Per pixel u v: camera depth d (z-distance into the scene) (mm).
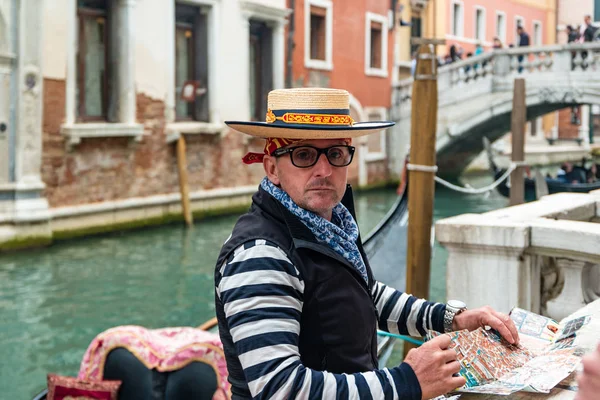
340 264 1418
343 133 1419
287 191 1449
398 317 1731
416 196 5000
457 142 18875
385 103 18938
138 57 11867
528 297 3150
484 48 25312
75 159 10938
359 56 17797
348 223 1580
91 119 11461
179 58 13180
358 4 17594
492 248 3145
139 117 11992
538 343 1625
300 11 15742
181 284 8359
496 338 1579
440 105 18062
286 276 1343
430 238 5027
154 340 2859
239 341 1293
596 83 16312
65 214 10742
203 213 13359
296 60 15766
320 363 1376
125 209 11781
